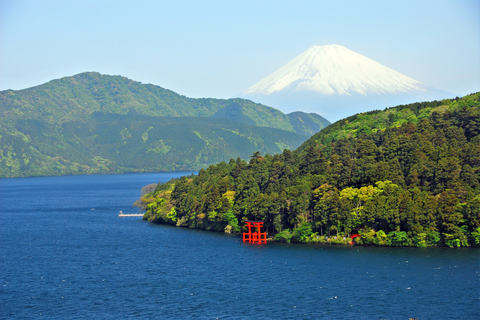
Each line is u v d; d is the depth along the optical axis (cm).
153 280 16088
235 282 15662
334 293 14412
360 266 16838
